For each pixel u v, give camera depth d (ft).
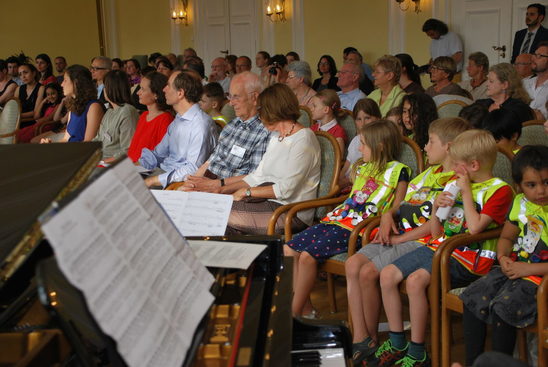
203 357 3.98
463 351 8.93
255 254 5.32
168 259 3.65
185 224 7.43
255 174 10.81
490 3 24.00
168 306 3.39
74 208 3.00
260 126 11.27
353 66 17.01
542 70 15.84
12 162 5.11
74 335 3.63
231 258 5.23
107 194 3.34
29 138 22.77
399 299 8.10
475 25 24.47
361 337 8.54
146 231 3.55
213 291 4.47
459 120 8.67
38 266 2.95
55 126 23.30
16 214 3.87
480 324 7.30
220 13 32.04
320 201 9.75
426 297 7.90
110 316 2.95
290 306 4.86
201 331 3.65
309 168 10.30
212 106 16.38
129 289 3.15
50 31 36.86
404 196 9.28
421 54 26.07
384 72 15.25
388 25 26.71
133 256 3.31
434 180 8.73
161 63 23.90
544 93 15.80
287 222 9.57
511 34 23.77
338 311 10.51
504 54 23.99
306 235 9.33
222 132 11.65
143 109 20.39
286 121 10.37
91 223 3.07
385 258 8.40
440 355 8.36
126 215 3.42
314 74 29.37
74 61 36.91
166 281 3.52
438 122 8.66
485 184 7.93
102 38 36.19
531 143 10.83
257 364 4.09
